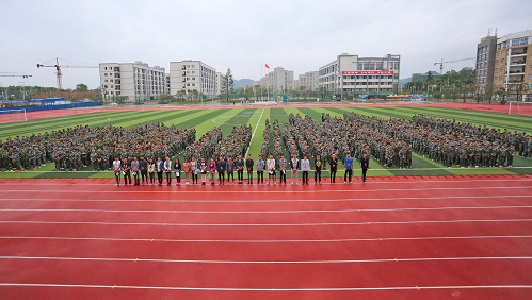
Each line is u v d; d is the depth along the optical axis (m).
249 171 22.70
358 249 13.56
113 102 130.62
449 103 100.31
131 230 15.62
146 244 14.24
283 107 95.19
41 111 91.00
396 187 21.59
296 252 13.40
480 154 26.67
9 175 25.97
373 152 30.31
